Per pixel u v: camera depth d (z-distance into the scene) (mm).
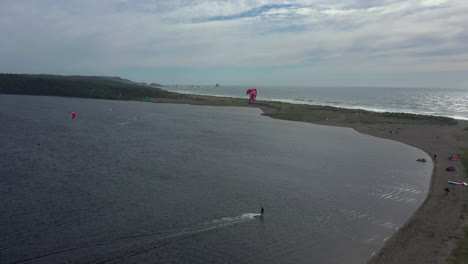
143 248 29188
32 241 29969
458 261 26281
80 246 29297
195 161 57469
